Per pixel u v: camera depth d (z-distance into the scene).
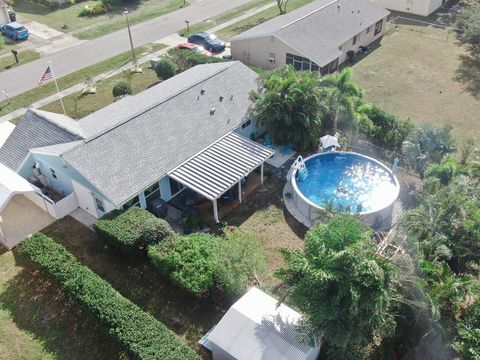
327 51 44.97
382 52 51.34
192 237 25.59
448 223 22.78
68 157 27.45
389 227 28.73
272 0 67.44
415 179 32.28
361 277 17.78
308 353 18.88
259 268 23.78
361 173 32.34
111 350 21.80
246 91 36.09
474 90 43.53
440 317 18.52
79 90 44.69
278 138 33.88
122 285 25.12
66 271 23.73
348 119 33.88
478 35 47.88
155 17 61.94
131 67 48.50
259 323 20.05
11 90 44.84
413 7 60.59
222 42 51.75
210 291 23.44
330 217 21.53
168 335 20.48
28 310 23.84
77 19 61.56
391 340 20.97
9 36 55.50
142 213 26.77
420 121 39.09
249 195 31.44
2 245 27.81
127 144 29.44
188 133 31.48
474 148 35.16
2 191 27.92
